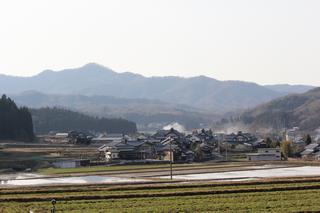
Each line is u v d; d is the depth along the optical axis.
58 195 75.06
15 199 71.12
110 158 178.62
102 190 80.94
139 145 186.12
